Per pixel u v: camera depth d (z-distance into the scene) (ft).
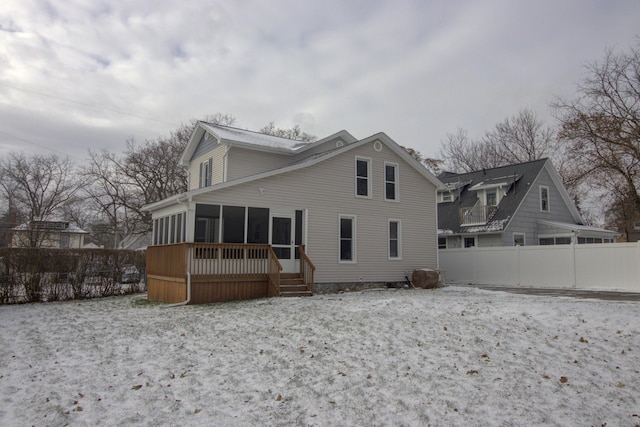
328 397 18.39
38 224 120.57
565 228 82.58
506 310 34.58
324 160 58.90
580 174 92.43
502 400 17.90
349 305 39.04
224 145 63.05
